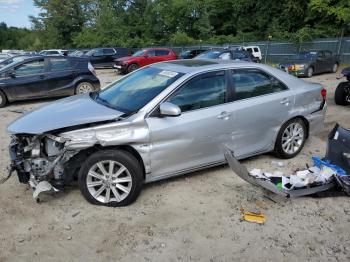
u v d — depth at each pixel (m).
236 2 40.78
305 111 5.44
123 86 4.89
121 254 3.27
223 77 4.68
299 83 5.47
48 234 3.57
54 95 11.38
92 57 28.14
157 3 45.50
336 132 4.80
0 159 5.63
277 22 36.09
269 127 5.09
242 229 3.66
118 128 3.94
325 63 19.52
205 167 4.65
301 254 3.28
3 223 3.75
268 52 31.06
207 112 4.45
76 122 3.90
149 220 3.81
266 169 5.12
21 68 10.86
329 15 30.25
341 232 3.62
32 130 3.85
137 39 46.66
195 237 3.52
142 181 4.13
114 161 3.96
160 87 4.35
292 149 5.46
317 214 3.95
